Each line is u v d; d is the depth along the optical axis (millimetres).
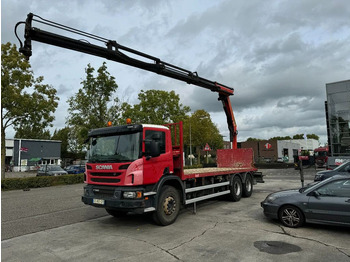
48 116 19062
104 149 6934
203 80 11102
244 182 11031
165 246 5266
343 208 5730
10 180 16312
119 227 6879
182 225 6852
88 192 6965
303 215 6246
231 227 6520
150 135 6742
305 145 73188
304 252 4766
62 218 8078
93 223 7387
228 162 12664
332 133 23562
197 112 38688
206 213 8242
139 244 5434
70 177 19609
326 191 6098
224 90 12141
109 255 4867
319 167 31422
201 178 8750
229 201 10367
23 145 50375
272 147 59281
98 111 20734
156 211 6660
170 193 7047
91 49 7102
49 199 12055
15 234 6418
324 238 5527
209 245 5250
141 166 6363
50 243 5672
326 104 24516
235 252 4832
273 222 6910
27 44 5941
